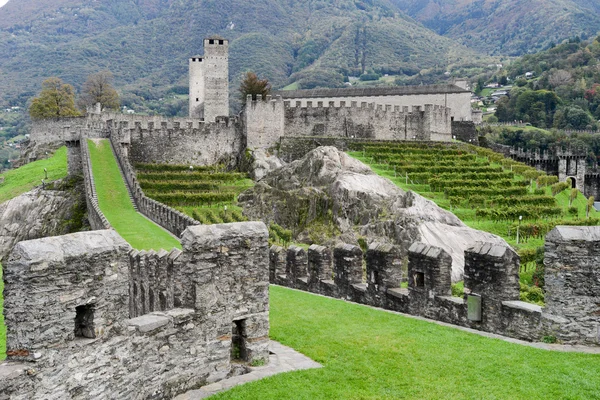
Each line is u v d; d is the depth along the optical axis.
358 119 103.25
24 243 11.15
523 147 177.88
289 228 70.06
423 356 16.28
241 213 72.56
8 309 11.12
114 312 12.48
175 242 40.94
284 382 14.50
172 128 89.06
